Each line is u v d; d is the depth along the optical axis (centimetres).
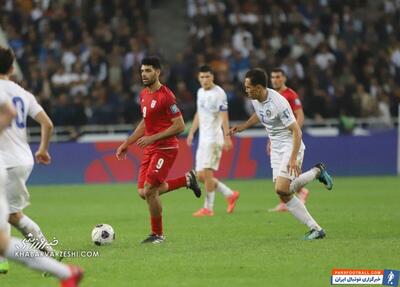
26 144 2181
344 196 4388
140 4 7050
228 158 5672
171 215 3566
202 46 6744
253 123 2867
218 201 4259
